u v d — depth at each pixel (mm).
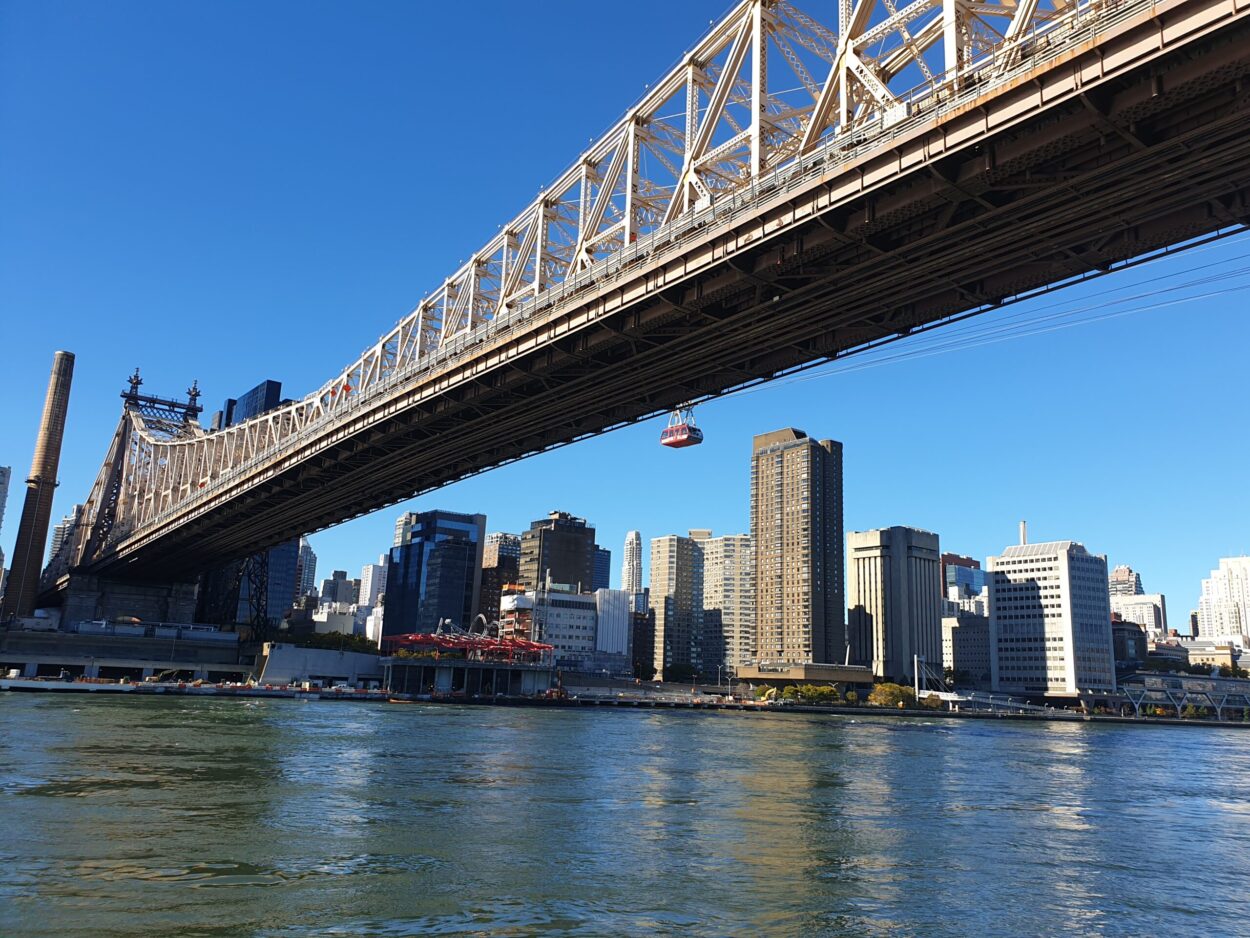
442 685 180250
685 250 50406
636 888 26344
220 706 109875
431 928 21797
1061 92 34562
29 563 178875
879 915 24625
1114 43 33000
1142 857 34719
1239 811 50125
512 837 33031
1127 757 90938
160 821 32688
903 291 48938
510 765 57188
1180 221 40750
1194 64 32000
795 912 24547
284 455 106688
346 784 44688
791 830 37125
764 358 61969
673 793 47094
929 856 32969
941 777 61625
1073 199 39438
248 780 44125
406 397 81312
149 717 83375
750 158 50781
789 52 48438
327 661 178125
